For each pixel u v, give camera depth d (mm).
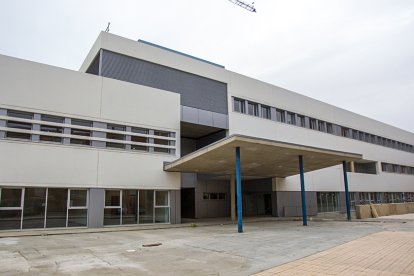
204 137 26734
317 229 16078
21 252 9977
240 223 15102
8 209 15234
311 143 31250
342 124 35875
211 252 9703
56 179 16469
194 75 23812
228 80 25641
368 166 40688
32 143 16078
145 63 21609
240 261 8258
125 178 18672
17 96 15984
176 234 14656
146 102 20297
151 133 20219
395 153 43938
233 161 18828
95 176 17672
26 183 15633
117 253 9734
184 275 6918
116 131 18734
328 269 7129
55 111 16938
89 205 17312
